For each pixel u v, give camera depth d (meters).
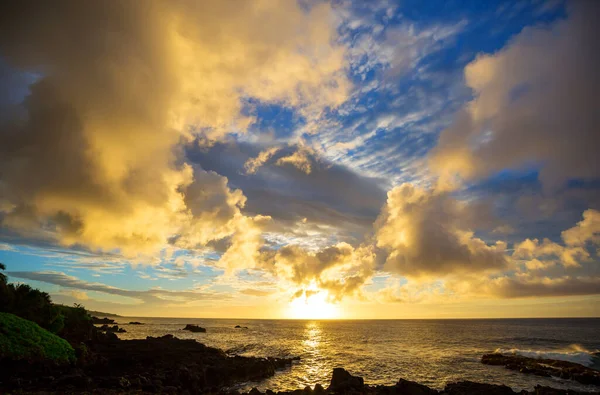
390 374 52.22
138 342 62.16
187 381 37.03
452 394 35.16
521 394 34.38
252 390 34.19
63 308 61.69
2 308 45.38
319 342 107.81
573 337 124.38
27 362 32.19
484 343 103.12
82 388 28.47
